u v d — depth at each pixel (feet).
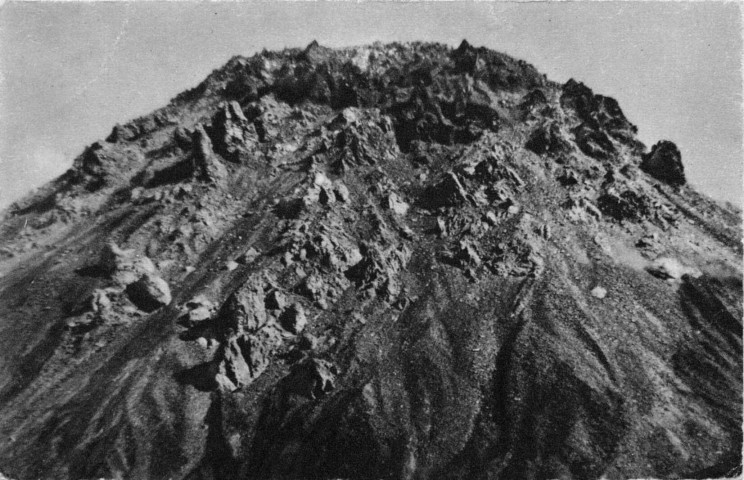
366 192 166.61
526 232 143.13
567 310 121.90
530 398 104.42
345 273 140.05
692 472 90.74
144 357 122.62
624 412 100.53
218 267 144.77
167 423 109.09
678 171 176.45
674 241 146.82
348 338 122.01
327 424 104.63
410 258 143.64
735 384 107.04
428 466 96.22
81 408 113.09
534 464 93.61
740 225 158.30
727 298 127.13
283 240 148.25
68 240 161.48
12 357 126.00
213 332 126.41
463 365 113.09
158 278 138.31
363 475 96.84
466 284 132.87
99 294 134.41
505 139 182.60
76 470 102.17
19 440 108.47
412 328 123.13
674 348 115.03
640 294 127.75
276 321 127.13
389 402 106.83
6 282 146.92
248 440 106.11
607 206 157.17
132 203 172.45
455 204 157.99
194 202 165.78
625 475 90.58
